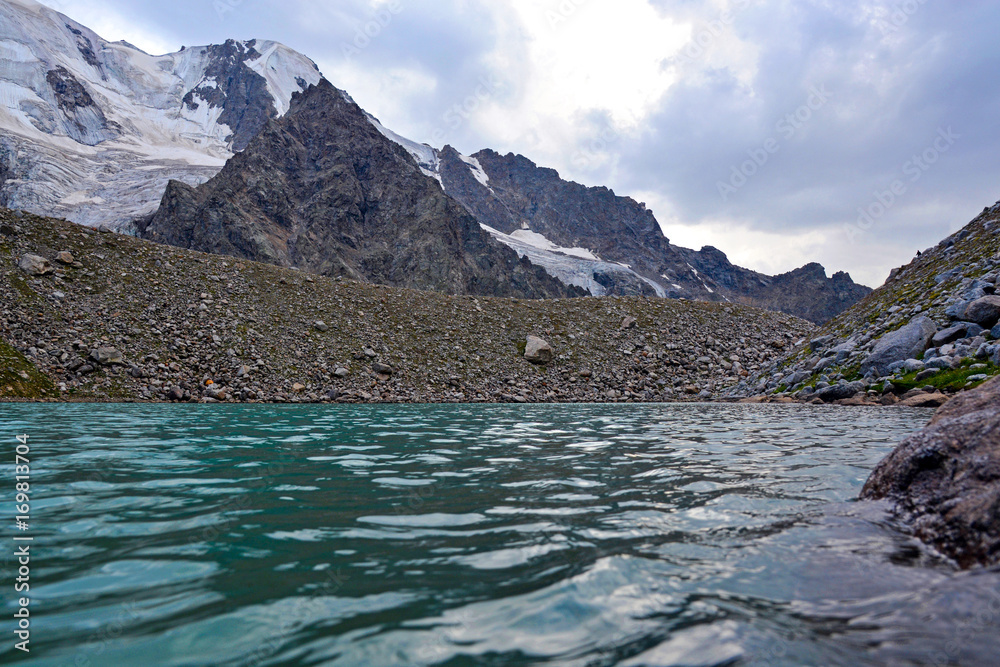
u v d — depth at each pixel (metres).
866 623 2.99
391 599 3.47
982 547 3.96
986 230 32.78
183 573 3.94
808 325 58.00
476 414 22.39
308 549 4.50
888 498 5.66
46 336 28.61
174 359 31.48
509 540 4.74
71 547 4.53
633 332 53.47
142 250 41.03
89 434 12.42
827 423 16.47
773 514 5.57
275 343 36.91
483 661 2.67
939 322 27.48
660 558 4.21
